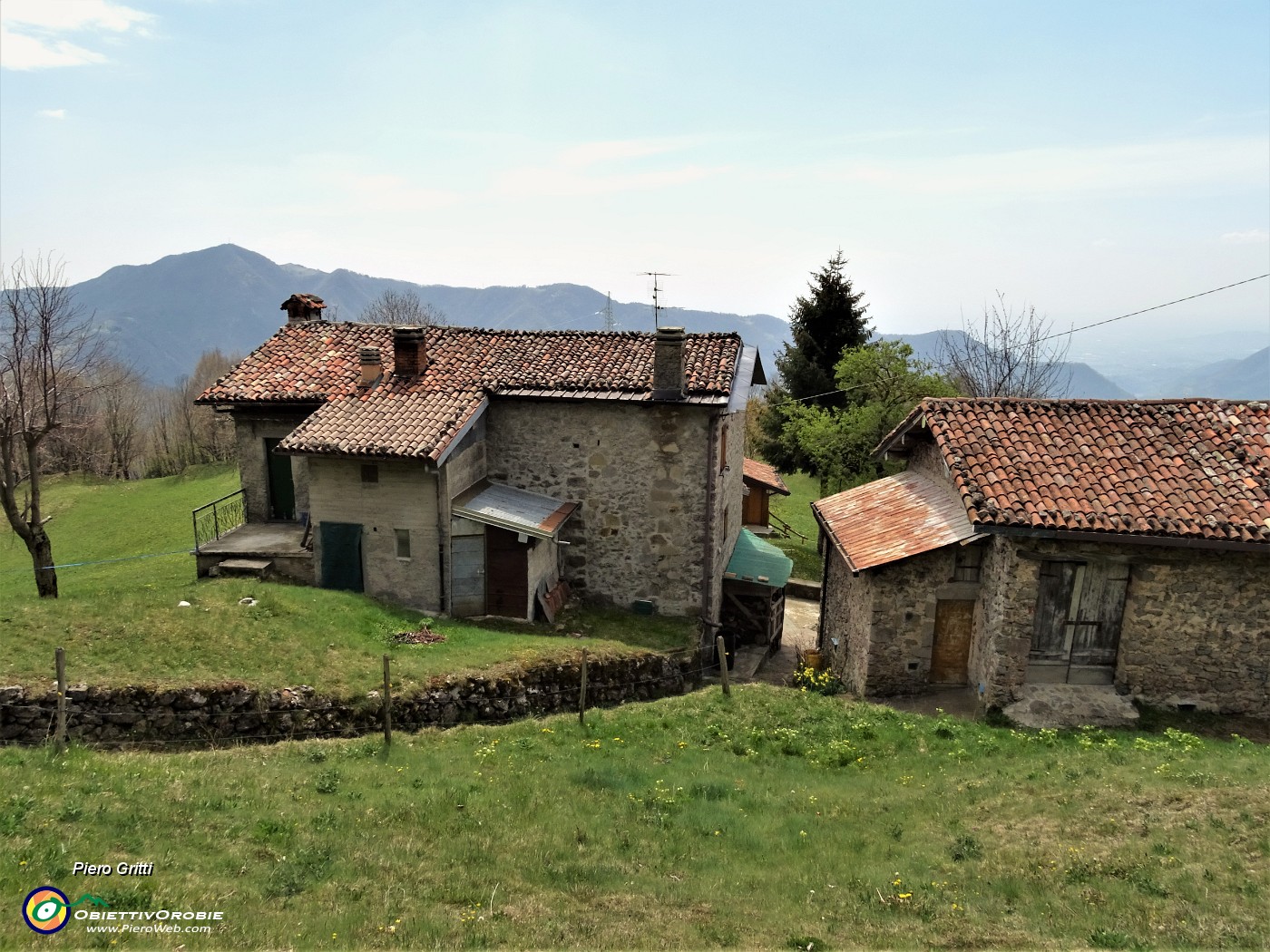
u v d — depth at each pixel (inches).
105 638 539.5
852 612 674.2
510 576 721.6
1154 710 552.1
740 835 374.9
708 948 270.8
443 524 706.8
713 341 805.9
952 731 510.6
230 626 582.9
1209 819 340.8
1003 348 1289.4
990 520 522.3
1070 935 267.9
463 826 370.9
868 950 267.4
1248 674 547.5
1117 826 348.8
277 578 740.0
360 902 289.1
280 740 503.5
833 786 441.1
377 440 691.4
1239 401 620.4
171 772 399.5
